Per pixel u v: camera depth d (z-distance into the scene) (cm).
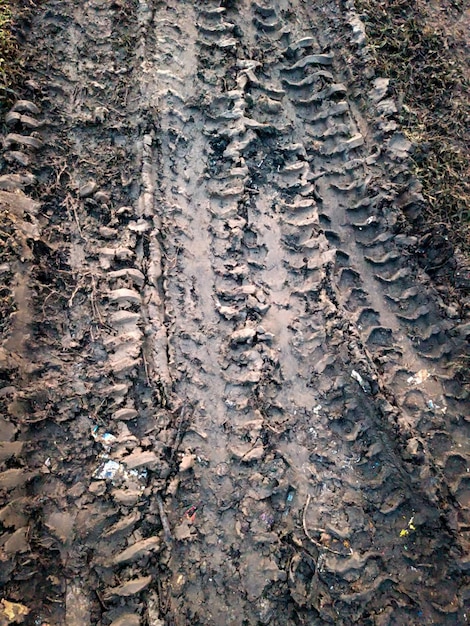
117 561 107
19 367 117
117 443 117
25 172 137
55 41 158
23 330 121
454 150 161
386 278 142
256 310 134
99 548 109
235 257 139
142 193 140
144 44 156
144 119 147
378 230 146
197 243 139
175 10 164
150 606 105
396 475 123
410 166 150
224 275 137
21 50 153
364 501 122
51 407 118
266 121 154
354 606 113
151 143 145
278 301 136
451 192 150
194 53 158
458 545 116
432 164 154
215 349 130
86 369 123
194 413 124
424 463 121
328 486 123
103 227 137
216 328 132
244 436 122
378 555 117
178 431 120
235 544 114
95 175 143
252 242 142
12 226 127
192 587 110
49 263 131
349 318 134
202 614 109
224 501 118
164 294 132
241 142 148
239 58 160
